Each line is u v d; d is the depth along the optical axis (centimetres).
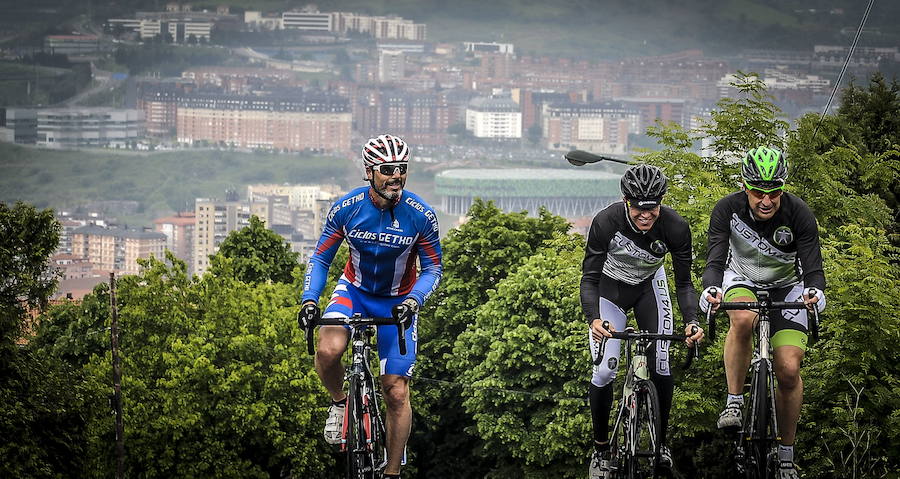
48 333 7875
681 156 3888
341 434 1566
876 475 2241
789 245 1638
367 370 1529
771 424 1584
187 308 7156
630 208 1664
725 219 1662
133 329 6962
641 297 1753
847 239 3303
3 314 3981
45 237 4334
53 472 3869
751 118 3862
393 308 1512
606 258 1719
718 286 1620
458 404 8431
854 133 6750
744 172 1612
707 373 3177
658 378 1697
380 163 1538
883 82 7225
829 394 2422
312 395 6662
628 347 1712
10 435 3772
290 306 7838
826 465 2305
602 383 1725
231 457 6550
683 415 3222
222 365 6862
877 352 2416
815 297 1566
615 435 1680
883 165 4369
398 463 1586
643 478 1612
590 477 1761
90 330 7694
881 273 2527
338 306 1575
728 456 2784
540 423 7344
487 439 7706
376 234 1566
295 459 6656
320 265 1584
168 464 6294
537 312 7444
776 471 1588
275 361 6812
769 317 1625
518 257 8781
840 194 3703
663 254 1691
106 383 6241
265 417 6644
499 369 7400
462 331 8750
